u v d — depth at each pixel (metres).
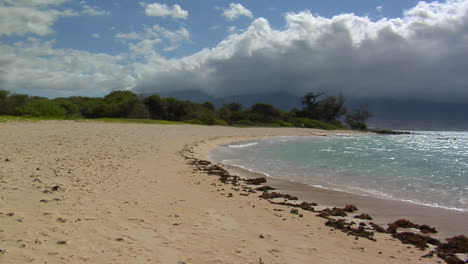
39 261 5.05
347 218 9.19
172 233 6.84
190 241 6.46
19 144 19.84
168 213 8.26
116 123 49.75
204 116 78.81
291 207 9.91
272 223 8.11
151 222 7.42
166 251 5.87
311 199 11.39
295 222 8.30
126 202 8.93
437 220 9.20
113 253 5.58
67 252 5.46
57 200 8.50
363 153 27.97
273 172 16.97
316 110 111.44
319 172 17.20
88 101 85.56
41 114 60.34
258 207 9.62
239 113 96.19
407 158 24.56
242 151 27.38
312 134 59.59
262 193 11.79
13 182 10.06
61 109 66.56
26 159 14.56
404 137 65.56
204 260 5.61
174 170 15.08
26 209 7.54
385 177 16.02
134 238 6.36
